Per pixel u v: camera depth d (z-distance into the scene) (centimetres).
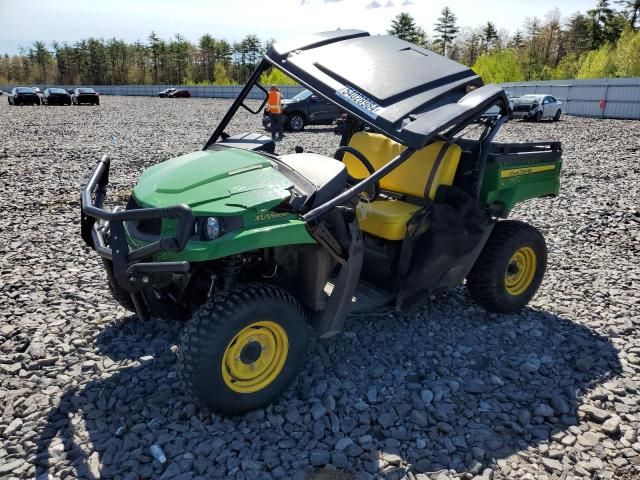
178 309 345
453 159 422
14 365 370
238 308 298
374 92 355
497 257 438
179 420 317
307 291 353
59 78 11700
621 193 927
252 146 411
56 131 1888
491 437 311
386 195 468
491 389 357
